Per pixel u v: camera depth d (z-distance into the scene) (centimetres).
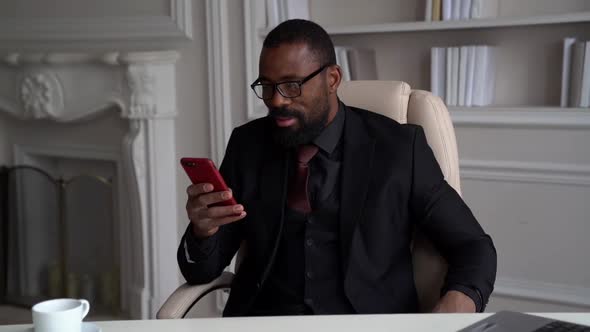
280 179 146
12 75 307
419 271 147
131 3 284
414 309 142
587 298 228
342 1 273
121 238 300
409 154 143
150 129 276
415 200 142
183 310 140
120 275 307
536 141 231
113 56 272
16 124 324
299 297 144
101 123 297
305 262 144
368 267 140
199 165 123
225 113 270
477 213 244
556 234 232
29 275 328
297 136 140
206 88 272
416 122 151
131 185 282
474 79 239
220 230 148
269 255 145
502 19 227
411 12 260
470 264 135
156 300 285
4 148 329
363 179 142
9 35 312
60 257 320
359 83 158
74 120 295
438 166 146
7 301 332
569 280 231
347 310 141
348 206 142
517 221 238
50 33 302
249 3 261
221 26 265
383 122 148
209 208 128
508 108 230
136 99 272
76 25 296
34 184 322
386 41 267
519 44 245
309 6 280
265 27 265
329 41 145
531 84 245
